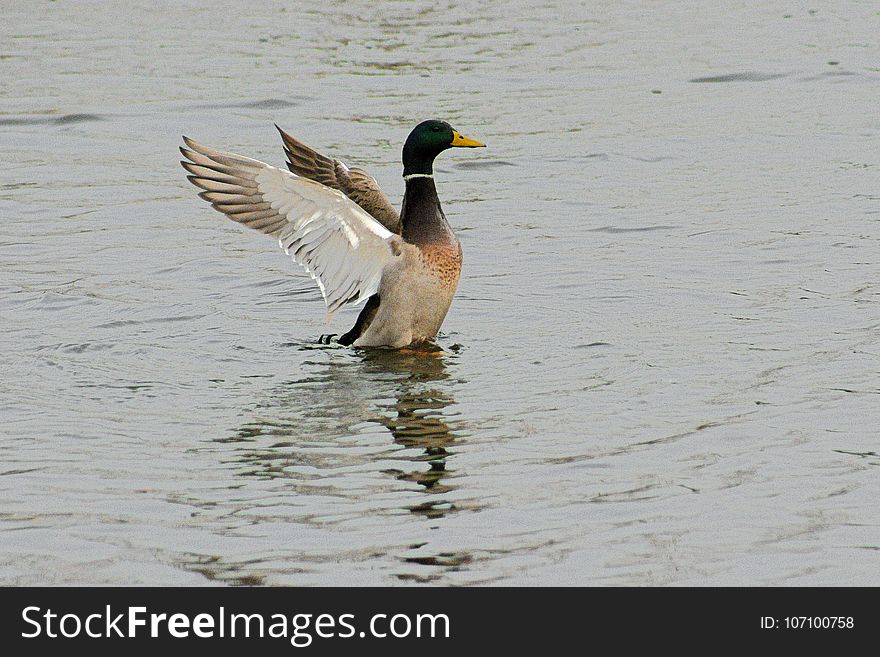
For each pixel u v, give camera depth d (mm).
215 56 26609
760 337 13047
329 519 9094
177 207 18234
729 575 8320
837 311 13750
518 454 10203
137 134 21609
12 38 28047
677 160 20297
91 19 30062
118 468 10023
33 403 11508
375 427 10906
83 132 21672
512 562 8484
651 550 8617
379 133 21469
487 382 12039
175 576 8359
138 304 14523
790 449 10188
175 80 24672
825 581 8242
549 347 13047
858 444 10250
